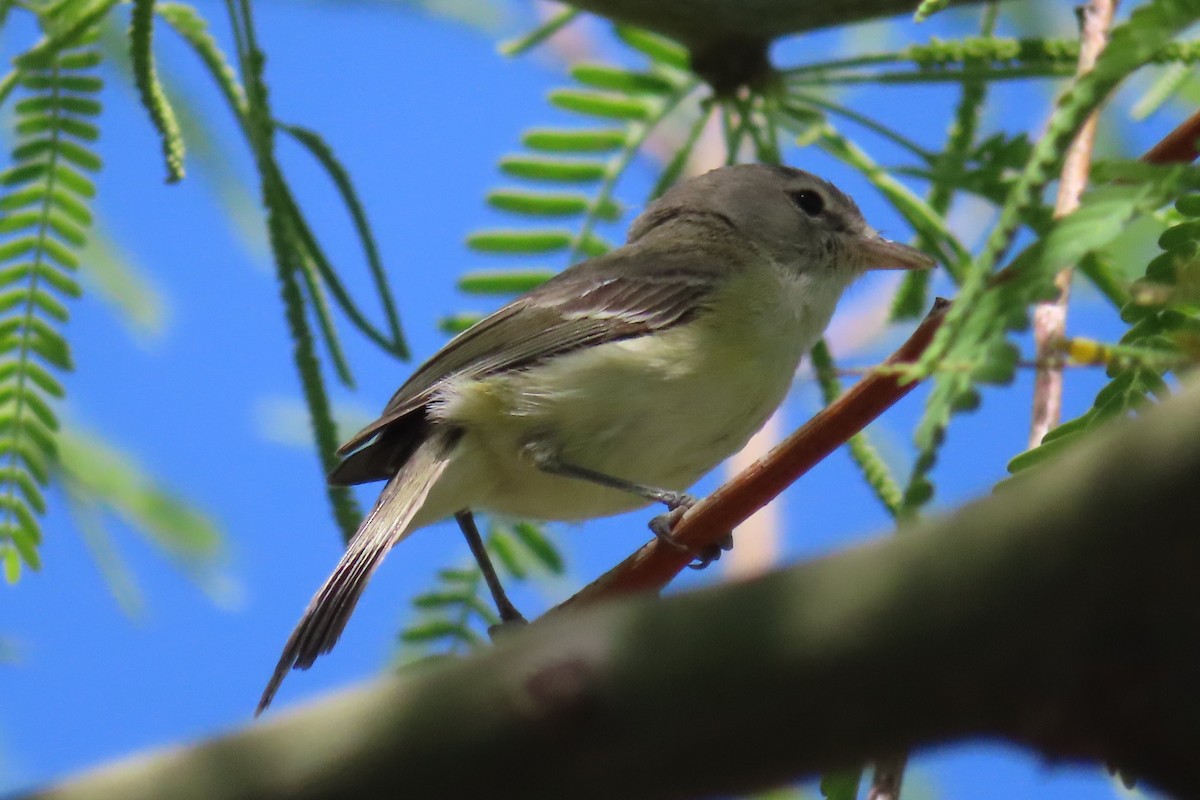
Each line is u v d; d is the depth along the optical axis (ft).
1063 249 14.33
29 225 28.35
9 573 28.30
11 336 28.32
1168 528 10.08
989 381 13.66
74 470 33.12
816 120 30.66
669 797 11.19
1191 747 10.42
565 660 11.24
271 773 11.65
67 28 27.73
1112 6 25.88
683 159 33.50
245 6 28.30
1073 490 10.36
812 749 10.89
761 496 25.66
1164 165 14.85
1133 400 18.72
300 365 28.91
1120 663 10.34
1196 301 15.96
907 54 29.68
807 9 28.96
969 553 10.52
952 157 25.94
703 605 11.11
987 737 10.75
